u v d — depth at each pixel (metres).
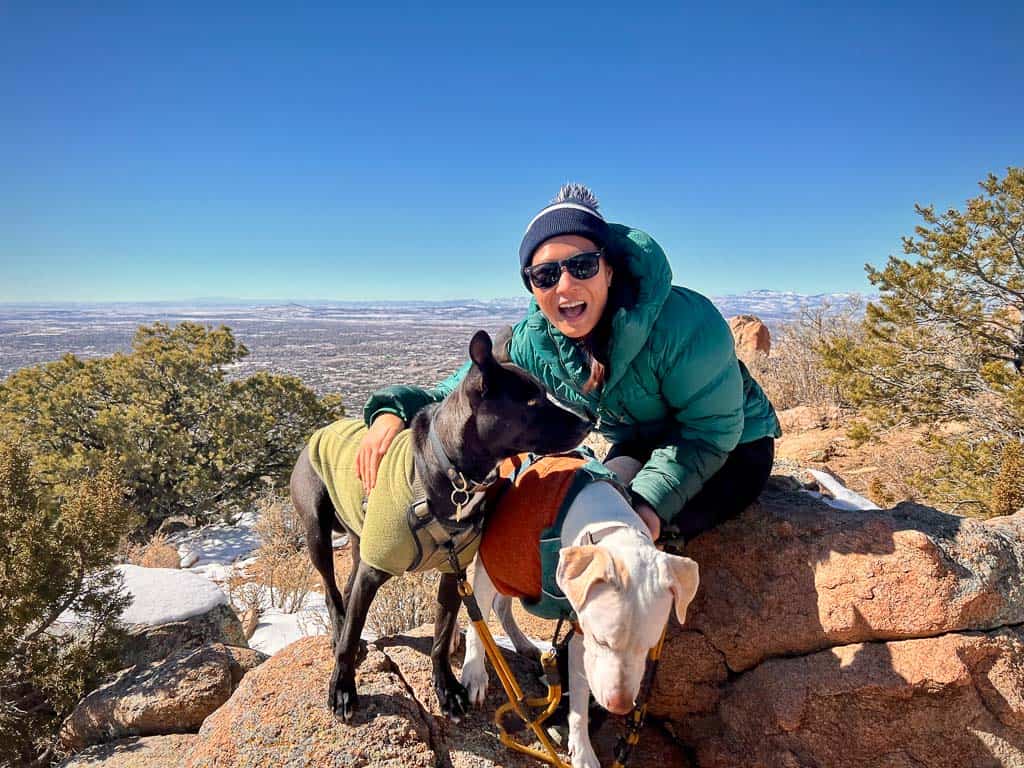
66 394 8.23
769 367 7.62
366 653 1.51
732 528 1.58
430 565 1.34
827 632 1.41
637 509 1.36
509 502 1.34
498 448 1.25
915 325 5.03
